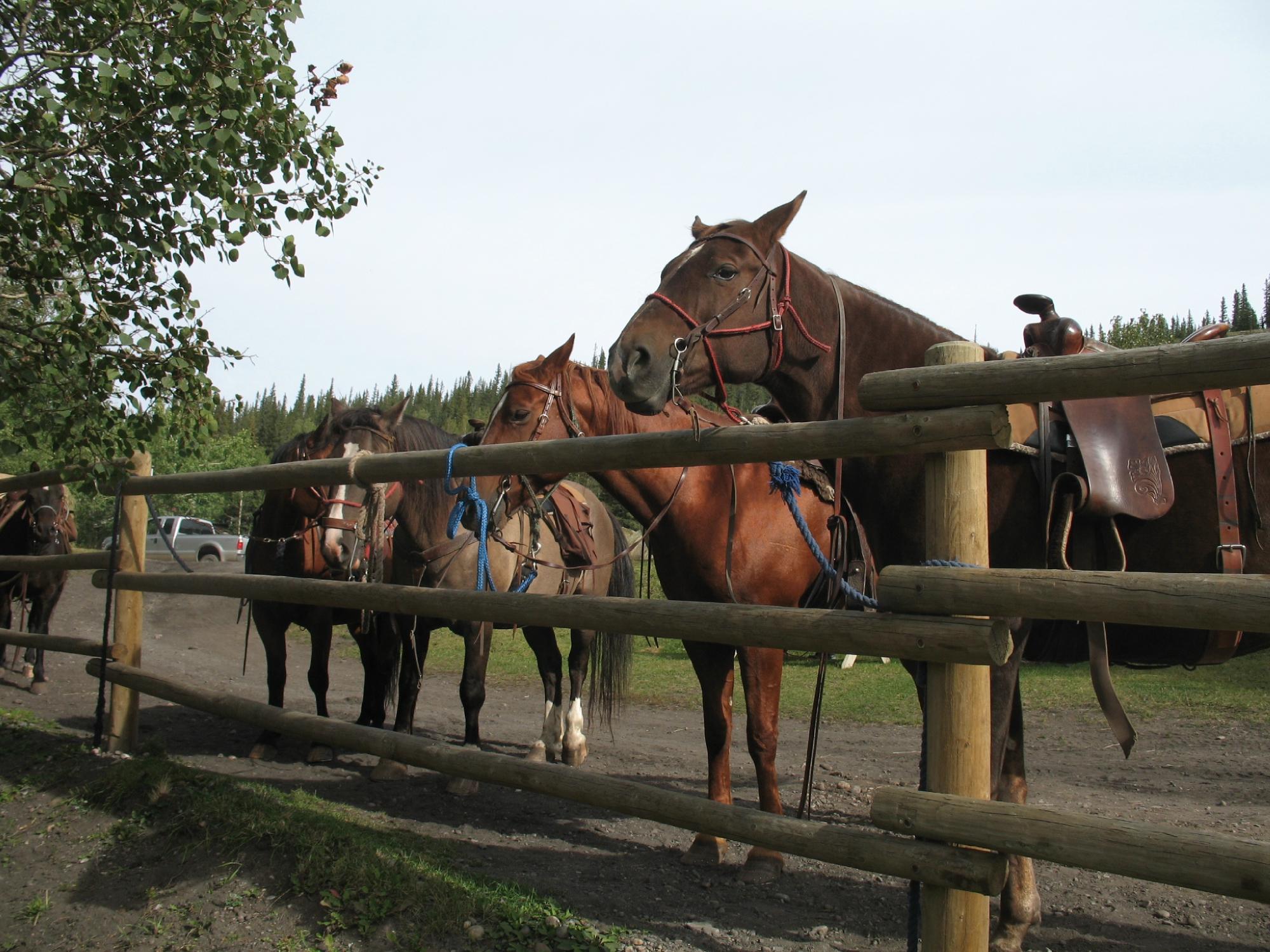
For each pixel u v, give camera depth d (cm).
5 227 366
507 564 528
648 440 250
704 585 385
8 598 812
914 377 201
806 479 386
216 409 438
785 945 280
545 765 280
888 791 199
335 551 486
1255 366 155
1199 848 159
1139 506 238
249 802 373
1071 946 284
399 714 532
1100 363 174
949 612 195
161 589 464
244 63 356
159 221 373
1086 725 680
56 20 363
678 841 399
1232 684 809
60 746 493
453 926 279
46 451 481
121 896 327
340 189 404
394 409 537
